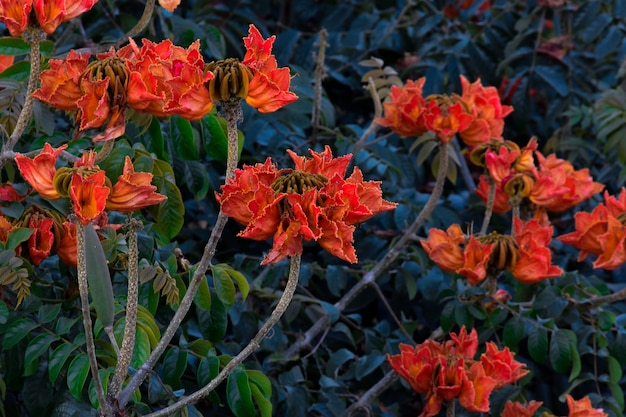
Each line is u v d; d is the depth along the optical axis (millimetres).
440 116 2682
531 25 3975
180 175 2693
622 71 3561
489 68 3645
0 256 2283
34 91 2229
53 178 2049
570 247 3404
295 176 2090
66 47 2975
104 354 2322
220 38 3184
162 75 2180
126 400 2129
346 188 2080
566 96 3711
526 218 2836
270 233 2088
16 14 2195
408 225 3100
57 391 2420
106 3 3258
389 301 3174
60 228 2357
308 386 2920
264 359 2826
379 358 2828
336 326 2885
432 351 2584
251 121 3072
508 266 2641
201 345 2467
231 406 2375
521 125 3689
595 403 2777
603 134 3166
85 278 2055
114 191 2072
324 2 4238
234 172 2152
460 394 2477
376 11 4090
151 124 2480
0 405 2393
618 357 2814
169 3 2510
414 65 3629
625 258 2615
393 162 3178
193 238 3344
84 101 2152
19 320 2355
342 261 3133
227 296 2426
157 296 2443
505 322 2863
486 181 2861
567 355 2746
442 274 3027
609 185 3678
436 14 3895
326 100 3158
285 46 3748
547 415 2639
